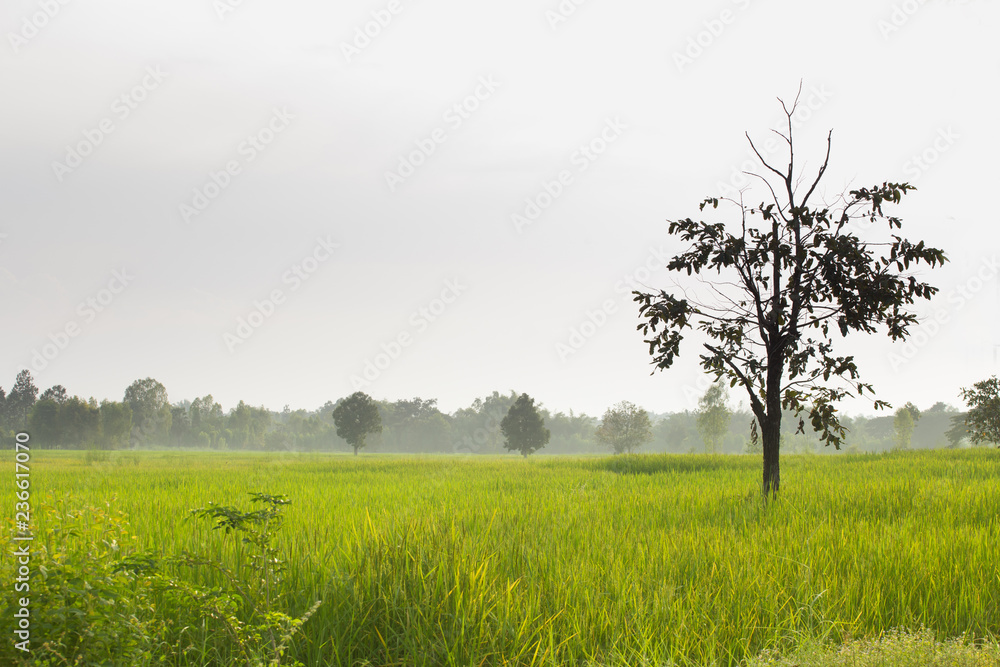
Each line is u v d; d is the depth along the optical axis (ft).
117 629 15.43
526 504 41.73
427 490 57.26
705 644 18.49
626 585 22.07
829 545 28.14
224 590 19.35
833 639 18.98
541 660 17.22
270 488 59.31
